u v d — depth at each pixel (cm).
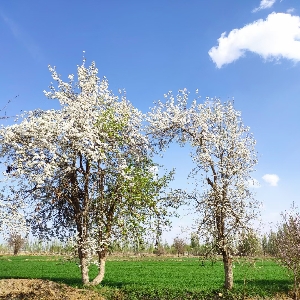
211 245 2153
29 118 2191
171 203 2330
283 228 2184
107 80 2536
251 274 3628
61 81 2394
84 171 2242
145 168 2473
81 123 2181
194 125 2333
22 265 5159
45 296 1906
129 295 2039
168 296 2056
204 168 2167
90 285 2189
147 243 2367
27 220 2180
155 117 2405
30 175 1984
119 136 2378
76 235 2116
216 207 2080
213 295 2080
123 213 2270
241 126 2316
